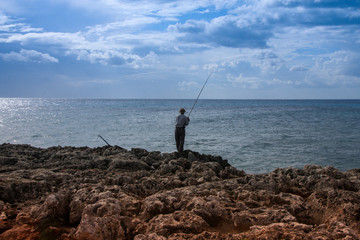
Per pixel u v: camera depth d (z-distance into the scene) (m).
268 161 14.13
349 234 3.48
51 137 21.67
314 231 3.71
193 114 54.50
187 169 9.30
